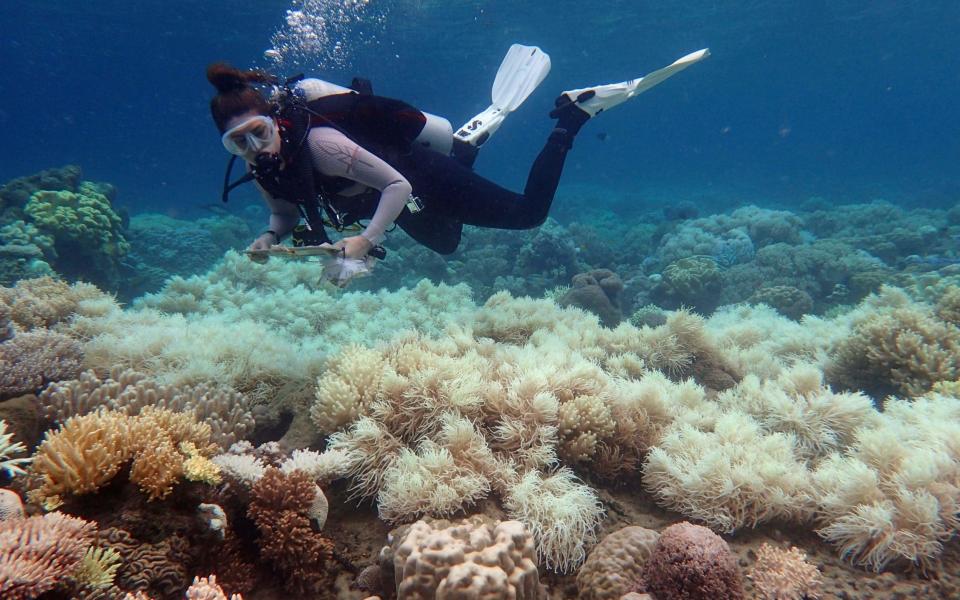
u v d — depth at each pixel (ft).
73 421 7.43
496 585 5.97
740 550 8.11
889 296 20.80
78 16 131.64
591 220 97.76
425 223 13.10
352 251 8.60
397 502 8.23
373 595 7.38
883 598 7.14
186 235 51.80
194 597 5.86
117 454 7.13
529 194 13.07
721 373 16.08
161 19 127.95
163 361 12.87
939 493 8.27
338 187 9.70
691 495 8.87
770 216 56.34
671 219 75.10
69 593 5.71
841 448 10.98
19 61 215.10
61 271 34.81
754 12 138.82
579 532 8.26
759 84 330.13
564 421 9.93
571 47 170.91
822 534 8.23
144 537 6.75
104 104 325.83
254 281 25.39
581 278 34.63
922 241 50.62
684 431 10.17
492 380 11.51
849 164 226.17
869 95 421.59
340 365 10.98
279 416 11.44
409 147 11.05
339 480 9.27
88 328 14.75
